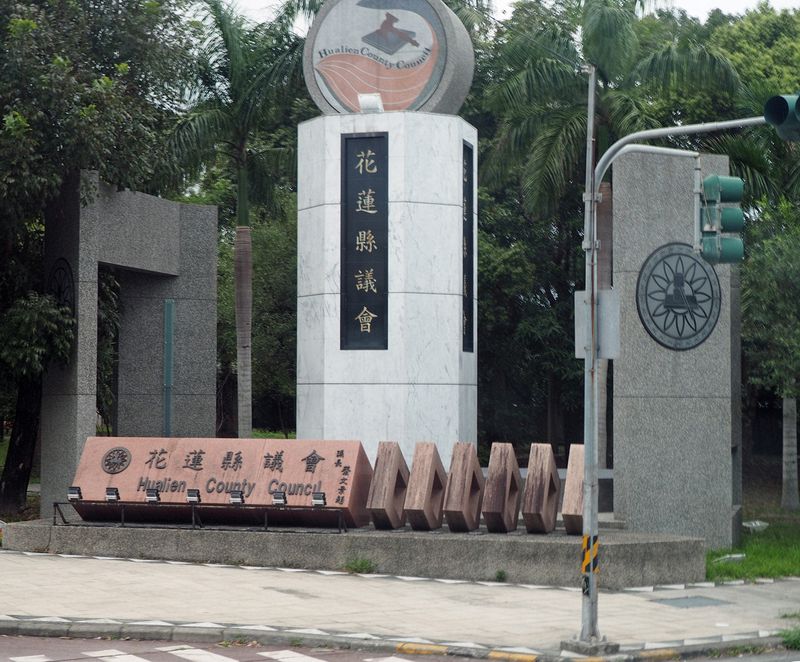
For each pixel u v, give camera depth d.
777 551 21.00
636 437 20.33
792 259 25.30
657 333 20.41
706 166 20.75
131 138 24.56
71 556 19.61
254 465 19.64
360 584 17.19
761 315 25.89
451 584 17.34
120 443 20.67
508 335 38.47
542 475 18.50
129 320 28.02
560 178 27.70
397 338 22.94
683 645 13.18
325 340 23.33
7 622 13.92
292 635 13.43
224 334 40.81
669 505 20.28
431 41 23.84
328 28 24.44
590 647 12.64
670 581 17.83
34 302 23.33
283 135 39.31
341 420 23.12
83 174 23.67
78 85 22.92
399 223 23.08
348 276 23.27
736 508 22.72
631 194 20.58
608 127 27.53
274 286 39.69
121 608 14.97
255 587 16.75
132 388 27.91
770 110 11.50
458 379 23.34
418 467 19.08
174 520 20.03
